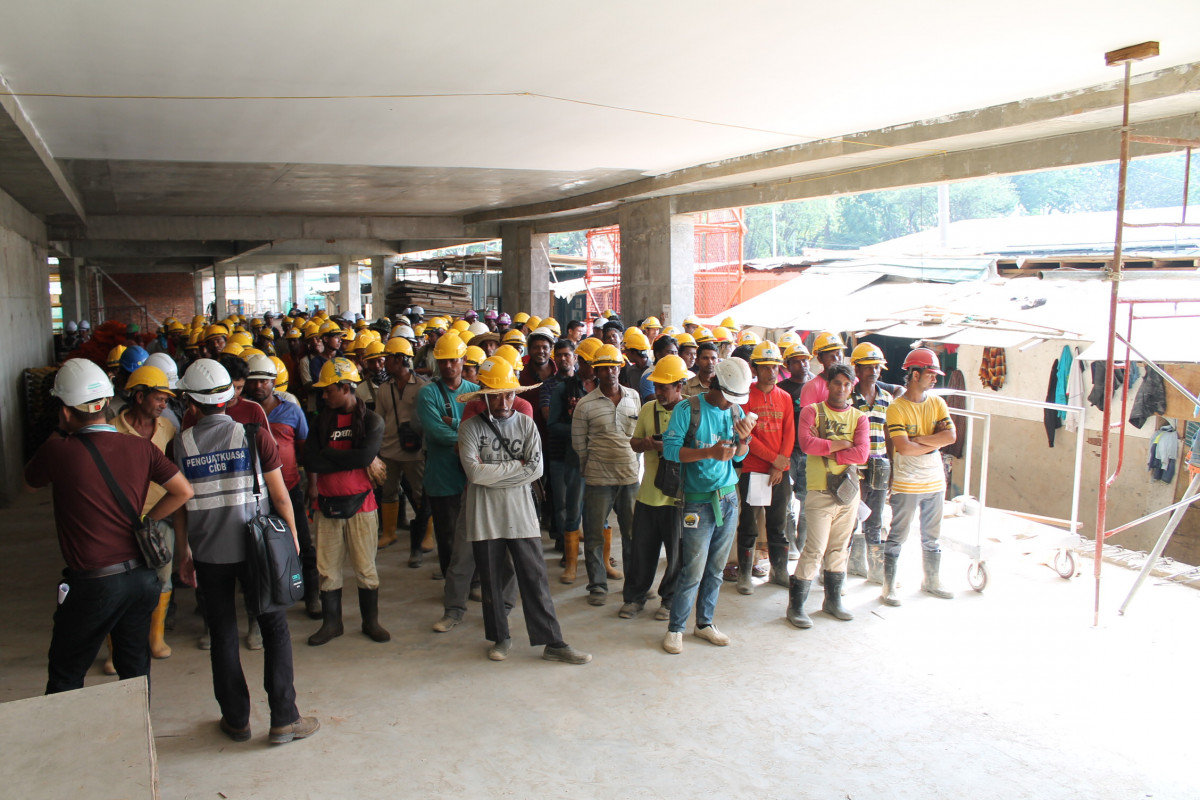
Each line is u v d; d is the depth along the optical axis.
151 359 5.52
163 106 8.09
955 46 6.31
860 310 12.43
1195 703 4.37
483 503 4.79
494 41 6.16
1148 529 10.17
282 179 13.84
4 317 10.13
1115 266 5.37
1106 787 3.64
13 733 2.54
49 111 8.14
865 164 10.90
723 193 13.71
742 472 5.90
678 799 3.55
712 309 19.16
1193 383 8.26
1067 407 6.29
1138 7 5.43
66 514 3.50
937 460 5.71
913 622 5.44
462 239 23.08
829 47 6.34
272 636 3.95
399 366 6.63
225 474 3.83
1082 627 5.35
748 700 4.42
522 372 7.03
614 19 5.70
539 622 4.83
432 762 3.83
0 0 5.10
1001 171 9.32
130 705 2.71
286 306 55.22
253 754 3.88
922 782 3.69
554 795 3.58
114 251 26.58
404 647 5.10
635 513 5.45
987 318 10.09
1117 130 8.08
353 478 5.02
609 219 17.19
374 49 6.32
